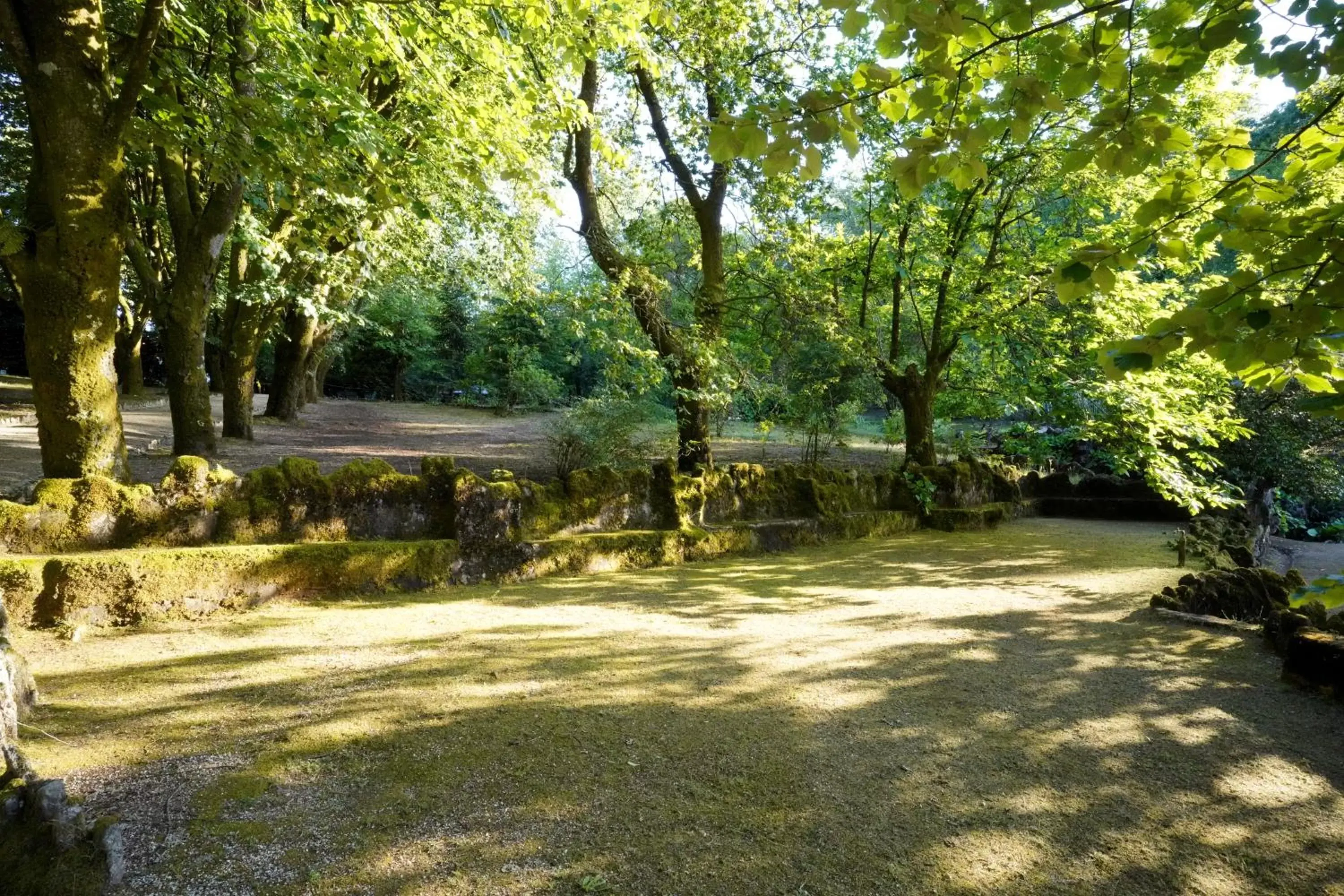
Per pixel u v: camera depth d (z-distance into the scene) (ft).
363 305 76.54
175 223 31.94
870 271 35.73
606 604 18.10
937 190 36.17
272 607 16.08
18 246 15.58
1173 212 7.08
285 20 18.54
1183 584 19.06
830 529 28.76
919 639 16.05
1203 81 29.32
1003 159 31.12
